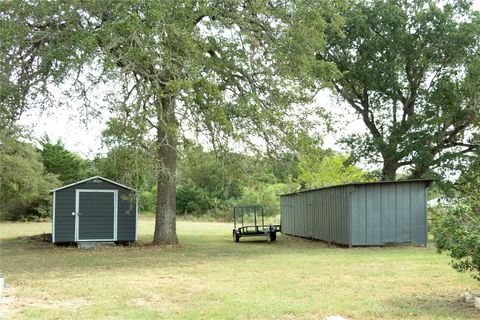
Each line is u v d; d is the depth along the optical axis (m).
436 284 10.20
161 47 14.51
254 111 16.14
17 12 14.98
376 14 24.45
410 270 12.33
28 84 15.89
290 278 11.19
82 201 20.72
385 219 19.22
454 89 24.41
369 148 26.25
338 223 20.17
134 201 20.53
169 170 18.14
